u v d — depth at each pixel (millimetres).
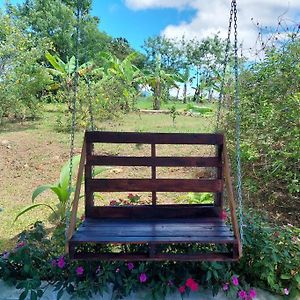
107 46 28969
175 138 2803
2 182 5656
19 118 11039
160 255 2248
